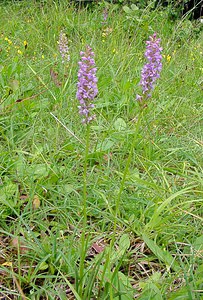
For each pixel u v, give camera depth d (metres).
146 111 1.38
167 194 1.04
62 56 1.58
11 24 2.26
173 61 1.82
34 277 0.81
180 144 1.27
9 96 1.35
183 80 1.67
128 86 1.49
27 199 0.99
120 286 0.77
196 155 1.21
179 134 1.33
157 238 0.94
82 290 0.77
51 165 1.09
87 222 0.98
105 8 2.48
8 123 1.26
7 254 0.89
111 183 1.06
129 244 0.90
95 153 1.15
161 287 0.80
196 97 1.60
